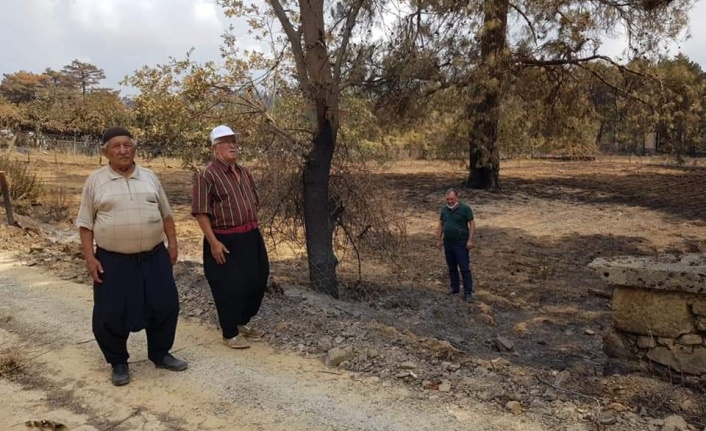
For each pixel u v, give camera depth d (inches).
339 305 260.2
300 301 243.0
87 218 157.6
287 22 291.3
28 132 1557.6
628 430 136.3
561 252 464.8
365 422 142.3
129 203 157.6
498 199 749.9
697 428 137.5
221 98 360.5
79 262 294.5
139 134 556.7
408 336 204.2
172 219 173.3
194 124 492.1
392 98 650.8
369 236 318.0
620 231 556.1
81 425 140.1
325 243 300.0
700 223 589.3
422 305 314.3
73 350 185.8
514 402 148.5
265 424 141.9
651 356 165.5
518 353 245.8
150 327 169.3
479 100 679.1
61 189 626.5
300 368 173.9
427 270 394.6
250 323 209.8
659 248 482.6
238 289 183.2
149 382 164.2
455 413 146.0
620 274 165.2
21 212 483.2
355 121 430.6
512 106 748.0
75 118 1688.0
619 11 703.7
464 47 642.2
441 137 815.7
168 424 141.9
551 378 166.4
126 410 148.3
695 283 153.9
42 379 165.8
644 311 165.3
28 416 144.4
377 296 327.6
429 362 177.9
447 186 860.0
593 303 328.5
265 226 303.6
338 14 303.6
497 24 628.4
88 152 1550.2
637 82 775.7
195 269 282.0
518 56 701.9
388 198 320.5
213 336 200.8
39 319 213.2
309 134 310.0
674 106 767.7
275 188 296.2
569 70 783.7
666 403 148.9
